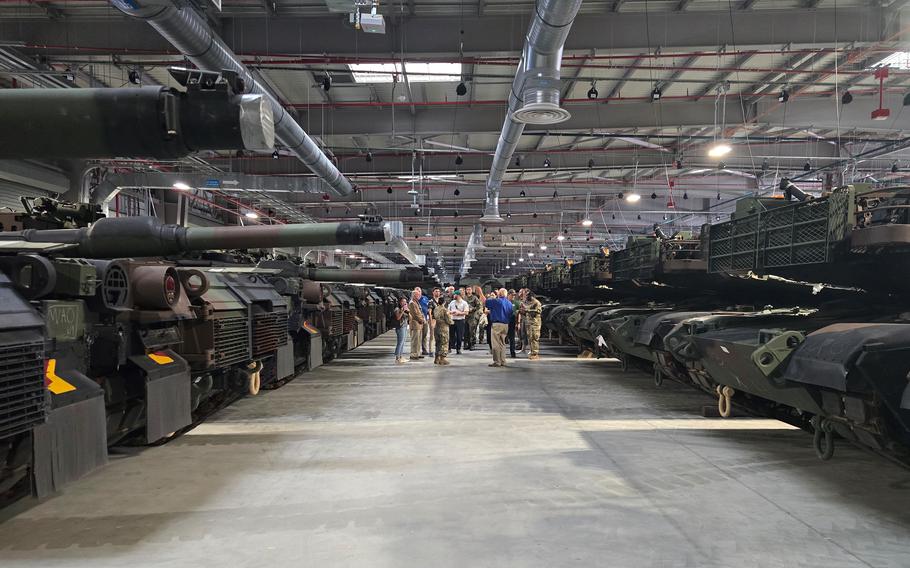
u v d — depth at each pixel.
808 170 17.88
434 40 10.02
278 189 16.53
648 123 14.20
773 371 4.86
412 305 14.48
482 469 5.18
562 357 14.91
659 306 10.84
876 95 14.15
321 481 4.86
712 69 11.52
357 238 6.52
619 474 5.03
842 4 10.08
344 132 14.09
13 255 3.95
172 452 5.77
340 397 8.85
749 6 10.05
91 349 4.64
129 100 2.76
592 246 39.38
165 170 17.50
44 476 3.51
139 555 3.47
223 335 6.73
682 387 9.73
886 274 5.33
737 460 5.45
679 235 10.46
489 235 35.16
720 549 3.54
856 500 4.39
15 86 11.59
